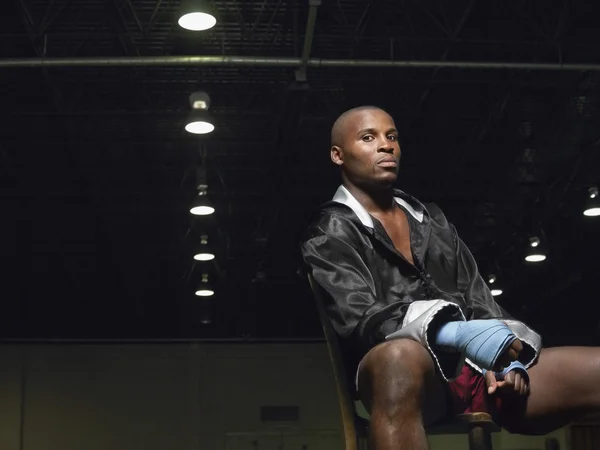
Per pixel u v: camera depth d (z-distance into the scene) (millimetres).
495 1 11367
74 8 11203
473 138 13945
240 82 12602
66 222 16984
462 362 2283
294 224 17016
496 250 18016
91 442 20797
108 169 15023
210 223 16312
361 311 2439
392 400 2150
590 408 2516
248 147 14492
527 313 21406
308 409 21500
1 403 20812
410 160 14969
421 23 11781
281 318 22375
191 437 21047
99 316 22031
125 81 12562
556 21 11742
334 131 2850
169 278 19984
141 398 21188
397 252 2619
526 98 13148
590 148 14047
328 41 11945
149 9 11273
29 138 13930
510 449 19828
